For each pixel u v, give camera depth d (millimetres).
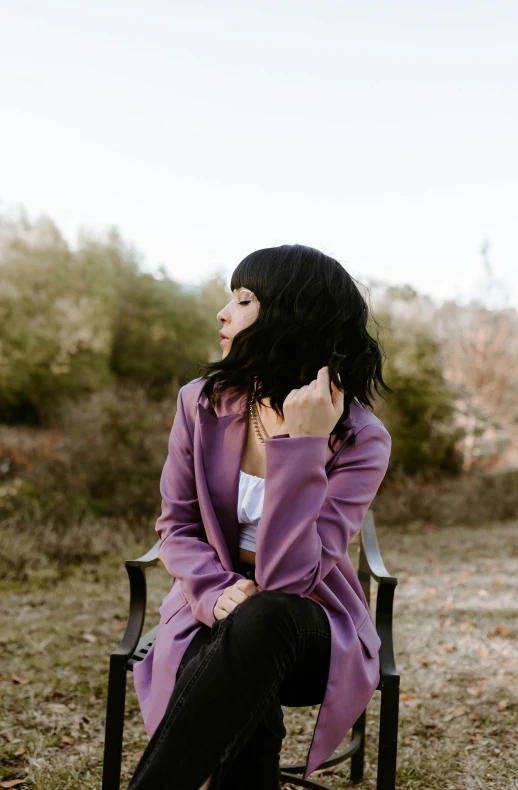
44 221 11656
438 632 3504
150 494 5734
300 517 1252
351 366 1467
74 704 2422
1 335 10656
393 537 6516
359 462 1443
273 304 1432
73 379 10938
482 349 10562
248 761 1122
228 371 1445
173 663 1274
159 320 12070
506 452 10141
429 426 9000
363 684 1306
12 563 4469
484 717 2389
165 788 1011
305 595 1256
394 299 9961
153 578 4480
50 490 5637
